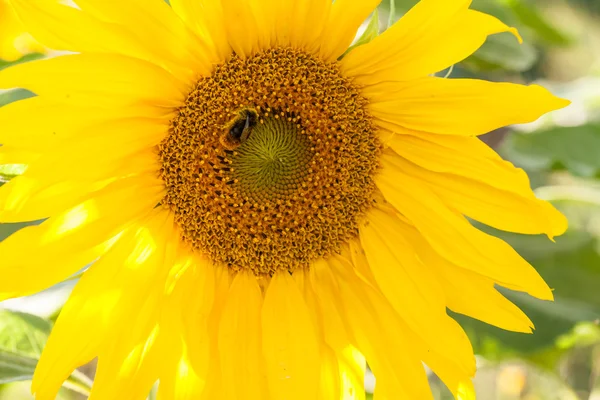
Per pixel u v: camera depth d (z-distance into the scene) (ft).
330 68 1.43
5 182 1.27
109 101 1.27
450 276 1.41
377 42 1.38
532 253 1.68
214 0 1.32
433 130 1.39
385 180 1.46
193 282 1.43
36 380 1.24
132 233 1.38
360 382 1.40
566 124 1.79
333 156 1.46
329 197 1.47
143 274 1.36
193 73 1.38
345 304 1.45
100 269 1.33
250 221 1.46
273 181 1.47
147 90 1.31
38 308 1.54
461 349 1.37
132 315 1.33
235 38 1.38
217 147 1.42
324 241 1.48
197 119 1.40
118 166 1.33
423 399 1.37
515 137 1.79
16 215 1.21
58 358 1.25
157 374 1.32
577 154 1.74
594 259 1.67
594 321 1.64
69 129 1.23
